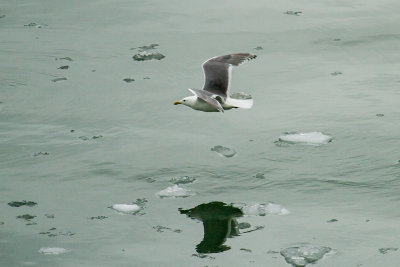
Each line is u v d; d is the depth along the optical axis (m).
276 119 15.30
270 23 20.08
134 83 16.95
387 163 13.48
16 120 15.51
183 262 10.84
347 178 13.07
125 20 20.44
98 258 11.00
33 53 18.48
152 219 12.01
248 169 13.43
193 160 13.77
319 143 14.25
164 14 20.83
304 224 11.73
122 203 12.49
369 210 12.08
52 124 15.34
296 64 17.75
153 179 13.22
